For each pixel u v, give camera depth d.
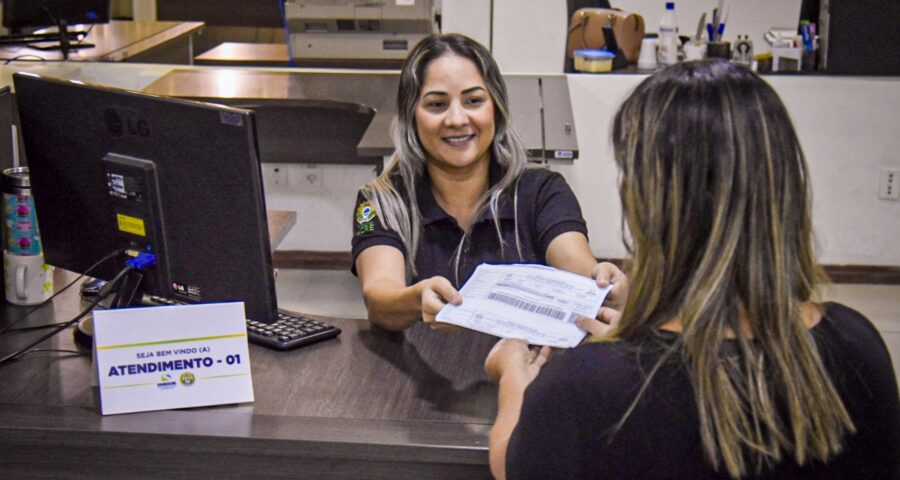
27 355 1.87
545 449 1.07
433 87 2.10
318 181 4.49
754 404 1.02
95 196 1.85
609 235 4.46
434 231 2.18
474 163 2.17
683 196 1.04
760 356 1.03
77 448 1.61
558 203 2.19
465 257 2.18
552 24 4.81
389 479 1.58
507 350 1.45
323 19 4.57
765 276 1.03
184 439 1.57
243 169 1.67
